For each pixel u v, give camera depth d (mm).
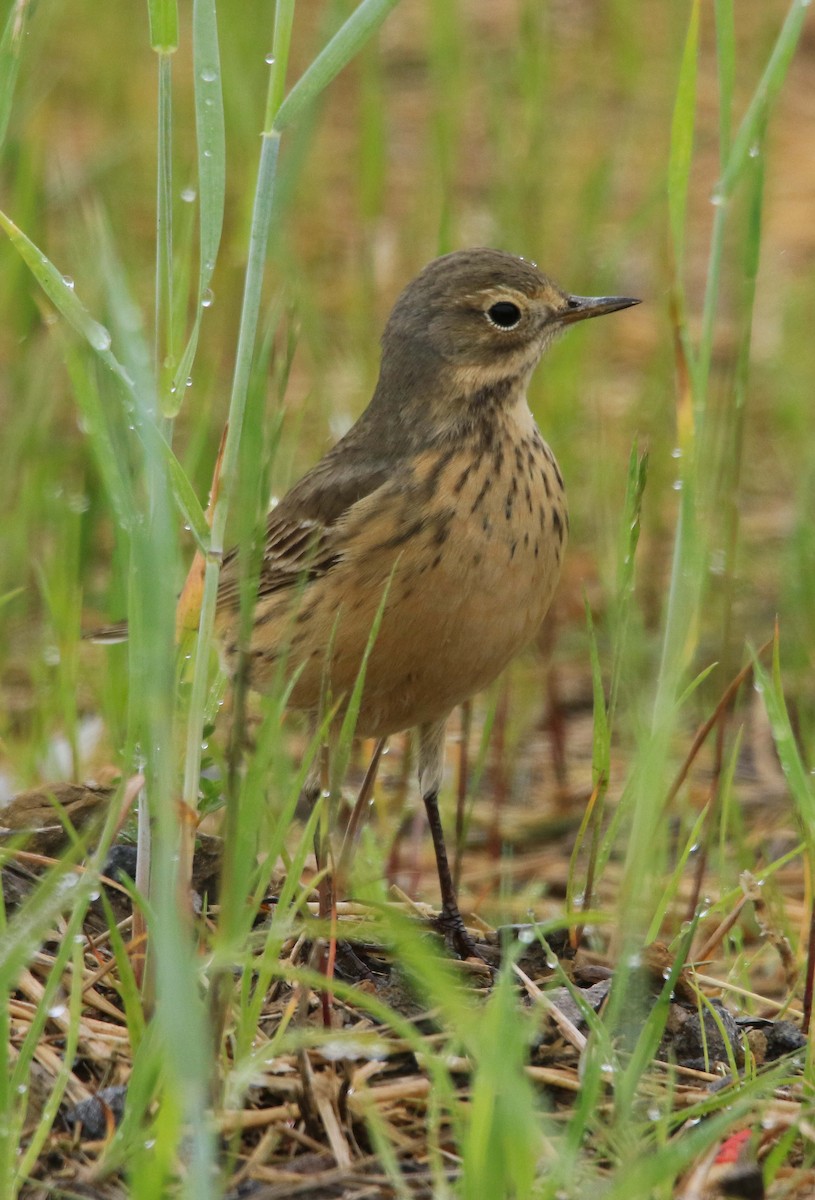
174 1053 6293
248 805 7727
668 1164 6785
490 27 27266
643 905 10195
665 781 11227
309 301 17609
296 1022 8906
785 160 24781
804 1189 7855
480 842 13922
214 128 8461
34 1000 8914
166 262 8711
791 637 15711
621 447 18203
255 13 20031
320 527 11047
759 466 19156
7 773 13141
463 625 10648
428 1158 7969
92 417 8516
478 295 11367
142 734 8195
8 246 16188
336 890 9625
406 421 11305
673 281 9867
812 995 9656
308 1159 7926
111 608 12820
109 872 10070
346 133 25188
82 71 24672
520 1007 9312
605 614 16062
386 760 14797
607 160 19938
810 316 20703
